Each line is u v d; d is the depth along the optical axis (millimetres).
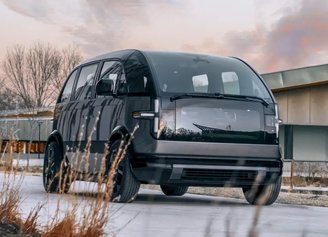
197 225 5680
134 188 8320
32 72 52375
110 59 9367
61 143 10094
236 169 8523
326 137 32938
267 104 8883
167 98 8305
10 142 4762
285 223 6250
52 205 6871
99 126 9047
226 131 8539
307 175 27859
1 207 4645
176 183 8383
